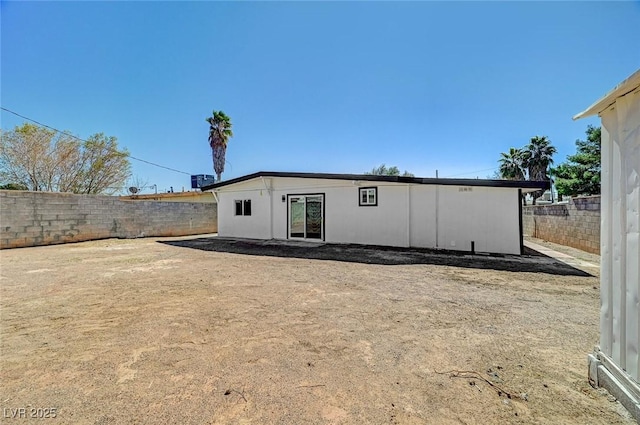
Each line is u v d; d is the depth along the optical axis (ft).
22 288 16.65
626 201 6.34
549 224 41.29
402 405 6.48
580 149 65.00
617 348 6.58
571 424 5.83
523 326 11.07
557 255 28.60
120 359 8.57
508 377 7.61
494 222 30.12
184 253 30.42
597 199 29.30
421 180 31.53
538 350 9.13
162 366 8.18
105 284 17.52
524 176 91.66
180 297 14.83
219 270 21.66
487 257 27.32
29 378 7.57
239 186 45.73
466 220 31.24
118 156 60.90
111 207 44.04
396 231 34.32
